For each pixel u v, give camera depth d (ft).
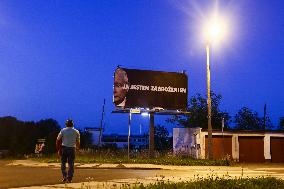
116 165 75.87
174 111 107.14
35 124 240.73
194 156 109.60
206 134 110.63
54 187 35.83
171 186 34.71
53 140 177.78
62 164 40.50
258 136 115.14
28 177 47.32
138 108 103.76
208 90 89.25
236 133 114.32
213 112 159.53
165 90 106.93
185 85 108.99
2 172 55.36
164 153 109.40
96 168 70.28
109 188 35.22
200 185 35.65
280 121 192.75
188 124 158.92
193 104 159.53
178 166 76.07
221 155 112.16
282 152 115.24
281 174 58.75
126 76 104.37
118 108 102.68
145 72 105.91
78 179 45.78
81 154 107.86
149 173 57.62
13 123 235.61
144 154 107.65
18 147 226.58
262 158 114.42
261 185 36.76
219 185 35.94
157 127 211.61
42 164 79.10
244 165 88.17
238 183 37.22
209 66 90.02
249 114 182.60
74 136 40.45
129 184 36.58
